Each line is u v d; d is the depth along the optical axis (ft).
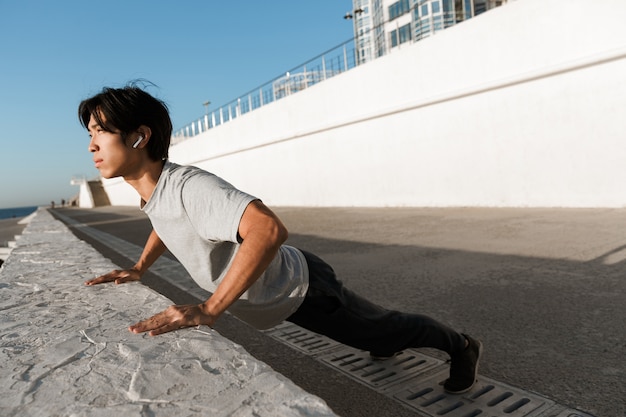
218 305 4.84
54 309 6.49
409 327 6.11
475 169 36.83
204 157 91.35
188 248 5.31
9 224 116.47
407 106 42.19
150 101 5.17
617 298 11.20
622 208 27.48
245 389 3.52
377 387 7.59
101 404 3.43
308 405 3.22
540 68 31.32
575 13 29.30
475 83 36.14
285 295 5.42
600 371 7.63
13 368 4.25
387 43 54.75
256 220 4.60
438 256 18.30
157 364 4.06
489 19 34.45
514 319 10.43
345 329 5.86
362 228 29.99
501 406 6.70
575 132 29.99
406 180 43.83
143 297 6.98
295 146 61.36
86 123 5.31
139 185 5.44
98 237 40.60
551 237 19.99
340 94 51.78
